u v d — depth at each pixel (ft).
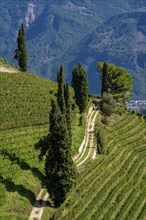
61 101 276.62
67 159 216.74
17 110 333.83
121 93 474.08
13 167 235.81
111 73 463.83
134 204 262.47
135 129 407.23
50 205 221.87
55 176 216.54
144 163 328.49
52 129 216.33
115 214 247.29
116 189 268.62
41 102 360.89
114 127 393.70
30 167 247.50
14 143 271.08
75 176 224.12
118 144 353.72
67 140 216.33
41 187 237.04
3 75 386.11
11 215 194.29
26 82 390.21
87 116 401.08
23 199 213.05
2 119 310.86
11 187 218.59
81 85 387.96
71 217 214.90
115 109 424.05
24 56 451.53
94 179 269.03
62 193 218.18
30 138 287.48
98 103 460.14
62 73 306.76
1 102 338.34
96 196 248.52
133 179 297.33
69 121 281.13
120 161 313.94
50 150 217.77
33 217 205.26
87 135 353.51
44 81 420.36
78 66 393.50
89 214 230.07
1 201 201.26
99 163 295.69
